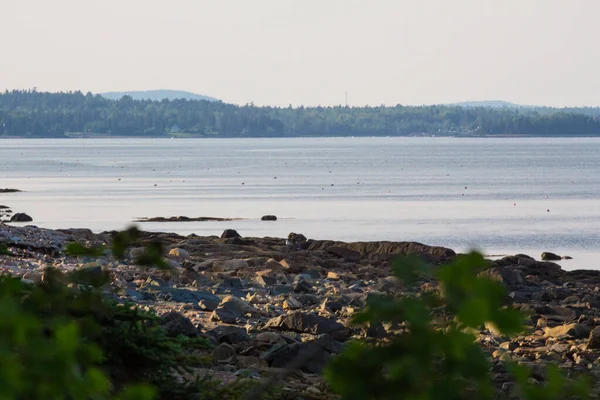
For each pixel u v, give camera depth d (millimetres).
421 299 6496
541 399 6414
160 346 20312
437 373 6391
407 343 6406
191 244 113375
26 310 13453
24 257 72062
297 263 97125
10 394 6586
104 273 17000
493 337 51250
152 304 56531
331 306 61281
